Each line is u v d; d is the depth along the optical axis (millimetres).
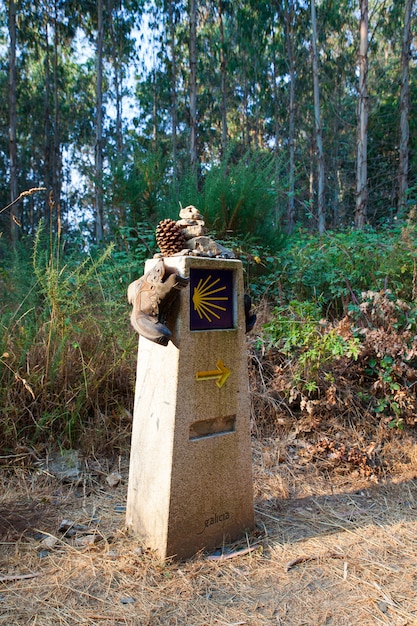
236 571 2221
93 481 3043
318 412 3850
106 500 2850
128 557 2277
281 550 2398
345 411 3895
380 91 21453
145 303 2148
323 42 22250
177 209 5406
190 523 2309
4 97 22562
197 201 5297
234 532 2498
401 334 3955
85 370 3566
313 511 2820
